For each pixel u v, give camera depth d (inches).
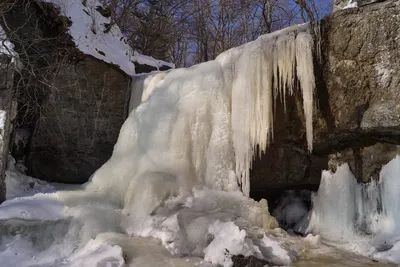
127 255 170.2
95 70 320.5
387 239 193.2
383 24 194.9
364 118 198.7
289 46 214.7
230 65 242.8
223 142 235.9
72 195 235.8
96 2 438.6
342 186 219.9
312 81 207.0
